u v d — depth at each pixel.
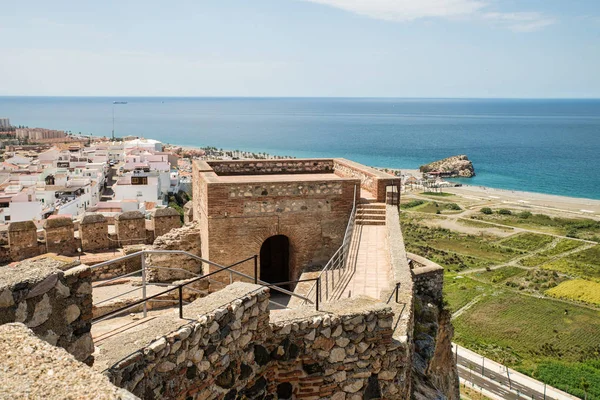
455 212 105.00
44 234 20.19
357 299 9.50
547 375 43.91
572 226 92.19
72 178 80.00
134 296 16.25
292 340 8.50
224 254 18.39
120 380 5.88
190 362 6.91
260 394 8.22
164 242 19.89
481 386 42.44
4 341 4.36
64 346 6.05
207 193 17.98
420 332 17.14
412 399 13.09
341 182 19.22
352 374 8.91
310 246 19.25
